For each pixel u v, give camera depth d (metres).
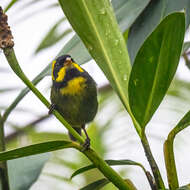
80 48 5.04
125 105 4.96
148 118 4.94
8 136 5.36
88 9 4.97
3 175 5.02
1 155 4.91
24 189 5.02
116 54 4.98
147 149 4.95
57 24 5.23
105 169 4.93
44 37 5.23
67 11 4.93
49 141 4.92
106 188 5.21
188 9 5.04
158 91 4.93
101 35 4.97
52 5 5.21
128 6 5.05
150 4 5.05
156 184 4.95
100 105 5.34
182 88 5.36
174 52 4.91
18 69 4.92
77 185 5.26
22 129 5.36
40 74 5.02
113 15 4.98
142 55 4.91
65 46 5.04
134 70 4.92
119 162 4.97
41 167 5.04
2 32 4.92
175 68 4.92
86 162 5.28
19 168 5.04
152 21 5.04
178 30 4.81
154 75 4.92
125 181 4.97
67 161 5.27
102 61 4.96
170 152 4.95
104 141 5.29
